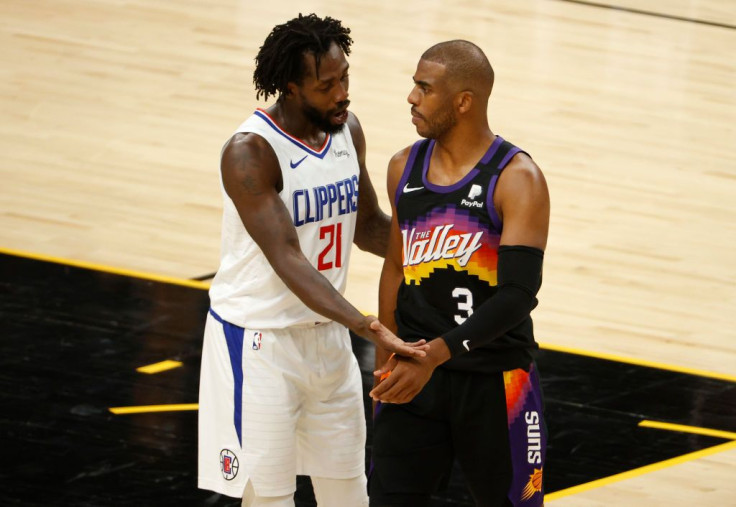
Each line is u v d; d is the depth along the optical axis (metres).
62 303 18.56
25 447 14.25
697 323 19.52
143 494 13.37
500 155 10.19
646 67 34.00
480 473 10.76
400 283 11.16
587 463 14.87
